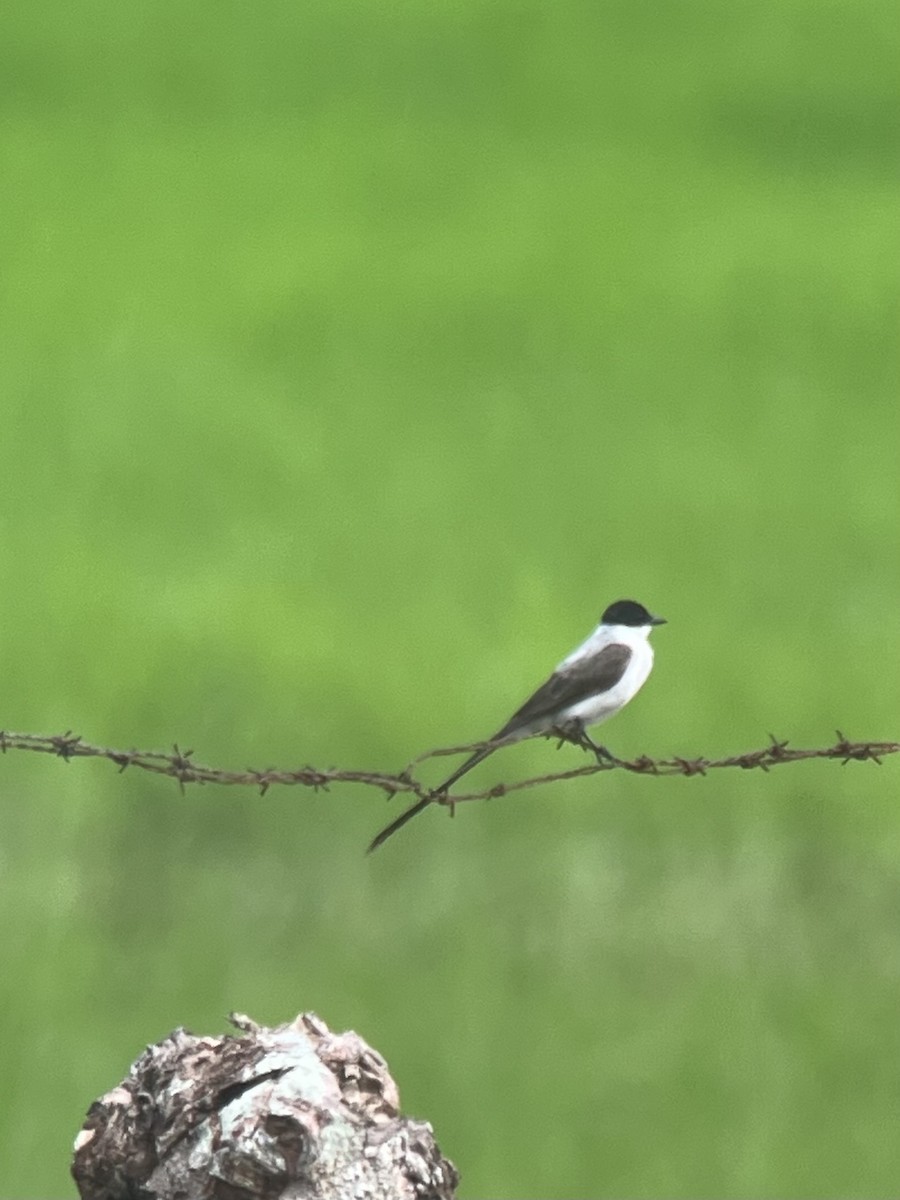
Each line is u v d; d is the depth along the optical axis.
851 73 65.00
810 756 9.12
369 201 54.03
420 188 55.38
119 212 52.19
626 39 68.50
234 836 16.69
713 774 18.44
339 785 17.75
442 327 43.38
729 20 69.94
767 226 51.88
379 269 47.91
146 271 47.00
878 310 44.19
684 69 65.88
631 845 16.77
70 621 23.44
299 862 16.22
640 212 53.25
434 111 62.38
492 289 46.28
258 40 67.94
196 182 55.28
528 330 43.16
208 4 71.25
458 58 66.94
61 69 64.19
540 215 52.81
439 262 48.53
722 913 15.55
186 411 36.16
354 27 69.69
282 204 53.66
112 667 21.48
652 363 40.56
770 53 66.94
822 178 56.38
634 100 63.38
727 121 61.41
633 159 58.22
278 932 14.94
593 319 44.12
